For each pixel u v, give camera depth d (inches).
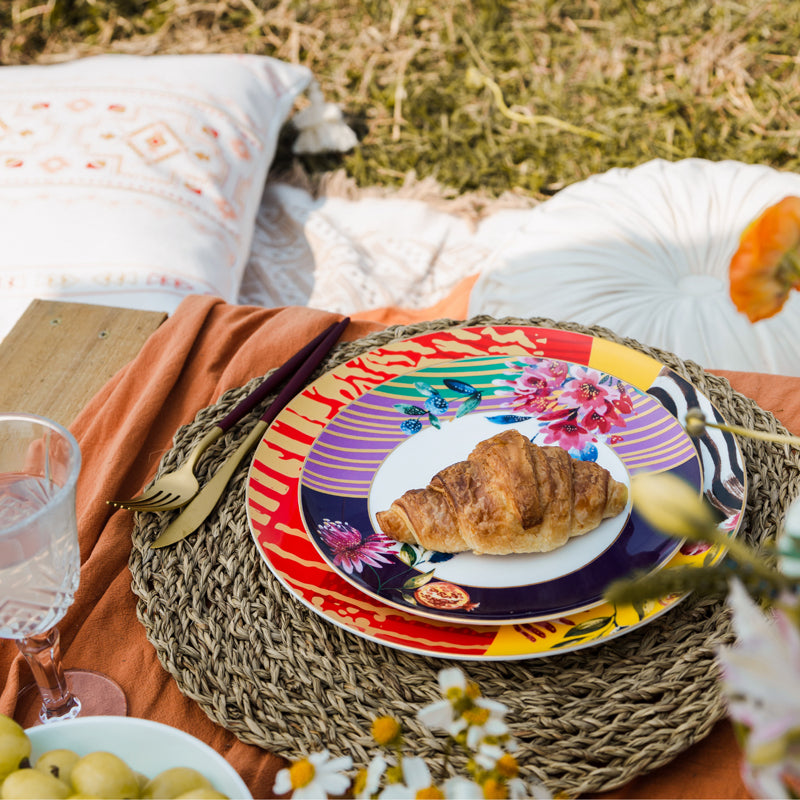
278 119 75.8
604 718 22.0
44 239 57.4
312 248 75.7
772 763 11.3
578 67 94.5
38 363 37.2
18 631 21.1
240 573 26.7
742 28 94.0
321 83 95.4
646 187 59.9
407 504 26.4
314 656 24.0
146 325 38.9
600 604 23.6
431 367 32.7
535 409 30.9
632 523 26.5
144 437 32.5
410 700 23.0
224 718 22.7
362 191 81.6
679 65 92.6
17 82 69.1
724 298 52.9
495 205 81.4
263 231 78.1
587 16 99.0
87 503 30.9
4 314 55.4
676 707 22.0
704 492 26.9
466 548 26.0
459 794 16.4
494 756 16.9
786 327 49.7
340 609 24.5
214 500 28.8
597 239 57.4
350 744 21.8
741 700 12.5
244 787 18.4
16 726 18.5
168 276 57.5
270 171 84.9
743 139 87.2
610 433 29.7
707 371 34.3
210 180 64.1
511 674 23.5
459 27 98.0
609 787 20.6
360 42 98.3
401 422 30.9
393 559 26.1
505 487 25.5
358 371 33.2
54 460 22.2
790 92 89.4
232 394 33.4
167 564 27.0
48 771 17.8
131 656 25.2
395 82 94.4
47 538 20.2
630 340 34.8
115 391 34.6
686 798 21.1
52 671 22.9
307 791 17.1
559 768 20.8
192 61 73.9
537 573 25.3
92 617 26.1
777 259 15.2
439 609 24.1
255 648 24.4
